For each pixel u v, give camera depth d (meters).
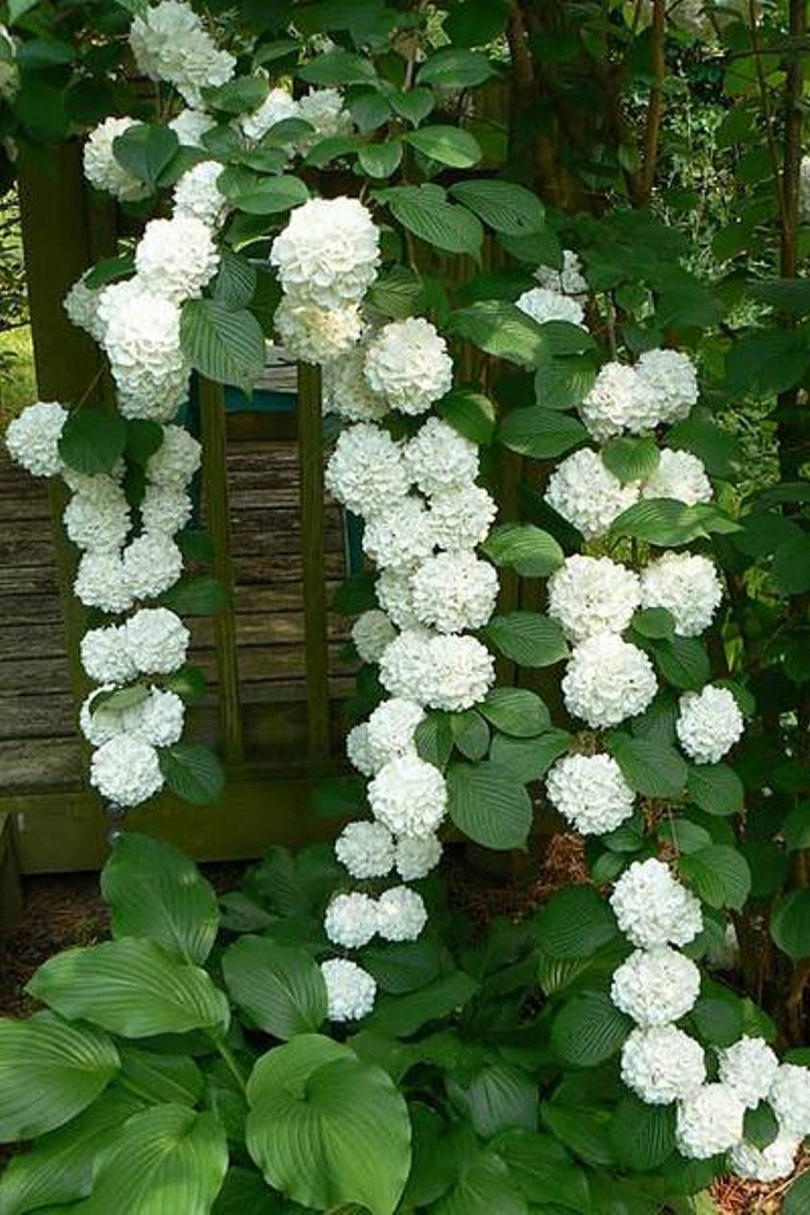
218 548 2.33
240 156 1.39
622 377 1.50
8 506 4.38
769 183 2.14
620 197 2.17
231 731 2.48
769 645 1.89
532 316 1.58
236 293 1.39
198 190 1.40
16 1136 1.50
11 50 1.43
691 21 2.04
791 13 1.88
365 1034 1.72
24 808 2.51
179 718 1.74
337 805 2.06
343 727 2.61
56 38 1.64
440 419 1.54
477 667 1.51
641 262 1.65
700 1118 1.50
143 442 1.67
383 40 1.50
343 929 1.74
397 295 1.47
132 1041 1.70
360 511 1.54
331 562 3.63
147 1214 1.38
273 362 3.82
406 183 1.63
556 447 1.49
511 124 1.95
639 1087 1.50
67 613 2.35
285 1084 1.54
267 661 2.92
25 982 2.31
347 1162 1.40
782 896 1.90
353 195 1.96
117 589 1.73
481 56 1.53
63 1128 1.56
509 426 1.52
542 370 1.50
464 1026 1.92
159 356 1.39
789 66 1.91
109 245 2.14
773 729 1.99
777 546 1.65
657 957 1.50
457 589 1.50
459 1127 1.66
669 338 1.94
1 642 3.29
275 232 1.48
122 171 1.56
